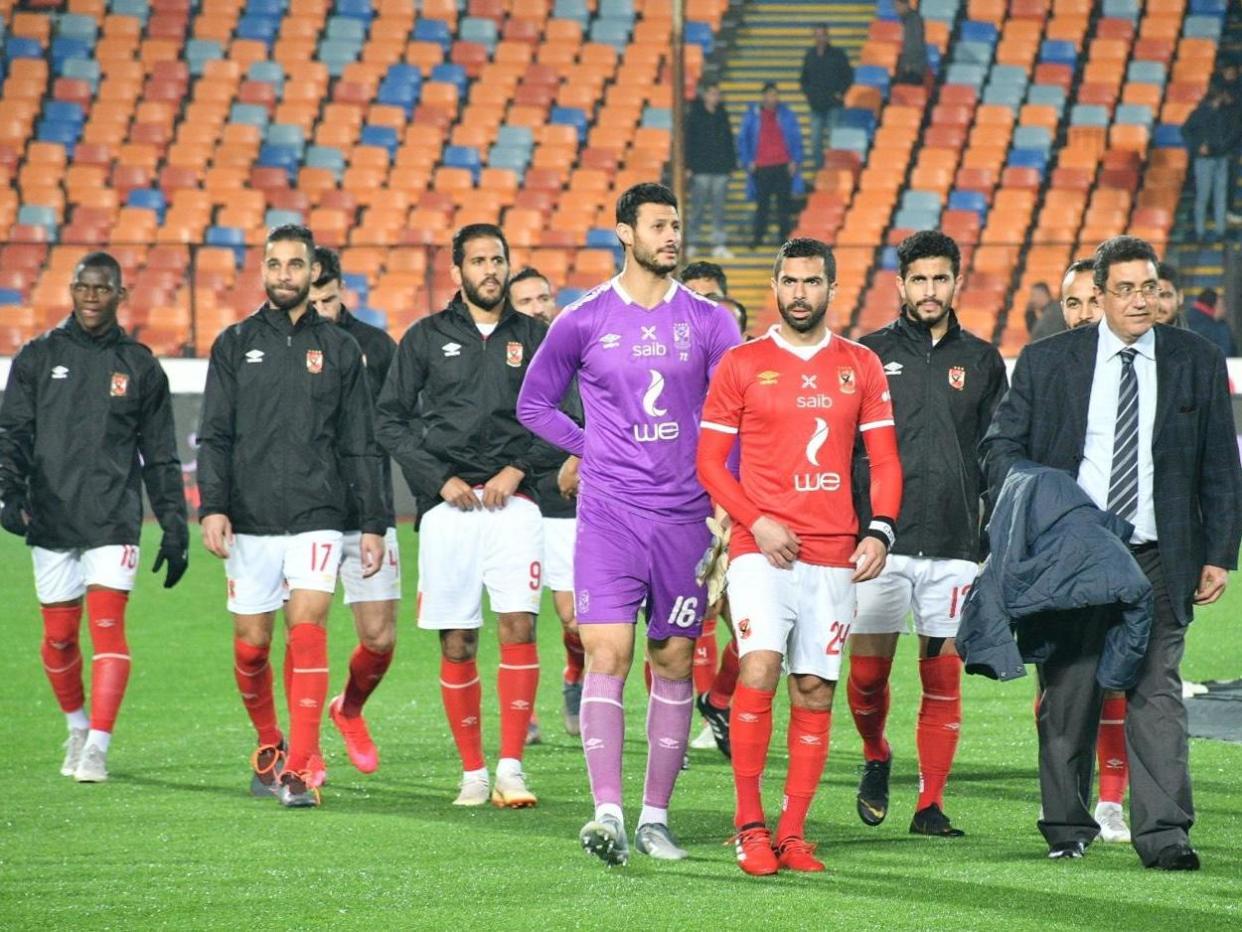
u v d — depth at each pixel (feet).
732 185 230.68
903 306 60.18
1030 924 44.45
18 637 106.63
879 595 58.49
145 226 221.87
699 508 54.29
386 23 253.03
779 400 51.75
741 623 51.96
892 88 231.91
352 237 220.64
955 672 58.23
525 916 45.80
